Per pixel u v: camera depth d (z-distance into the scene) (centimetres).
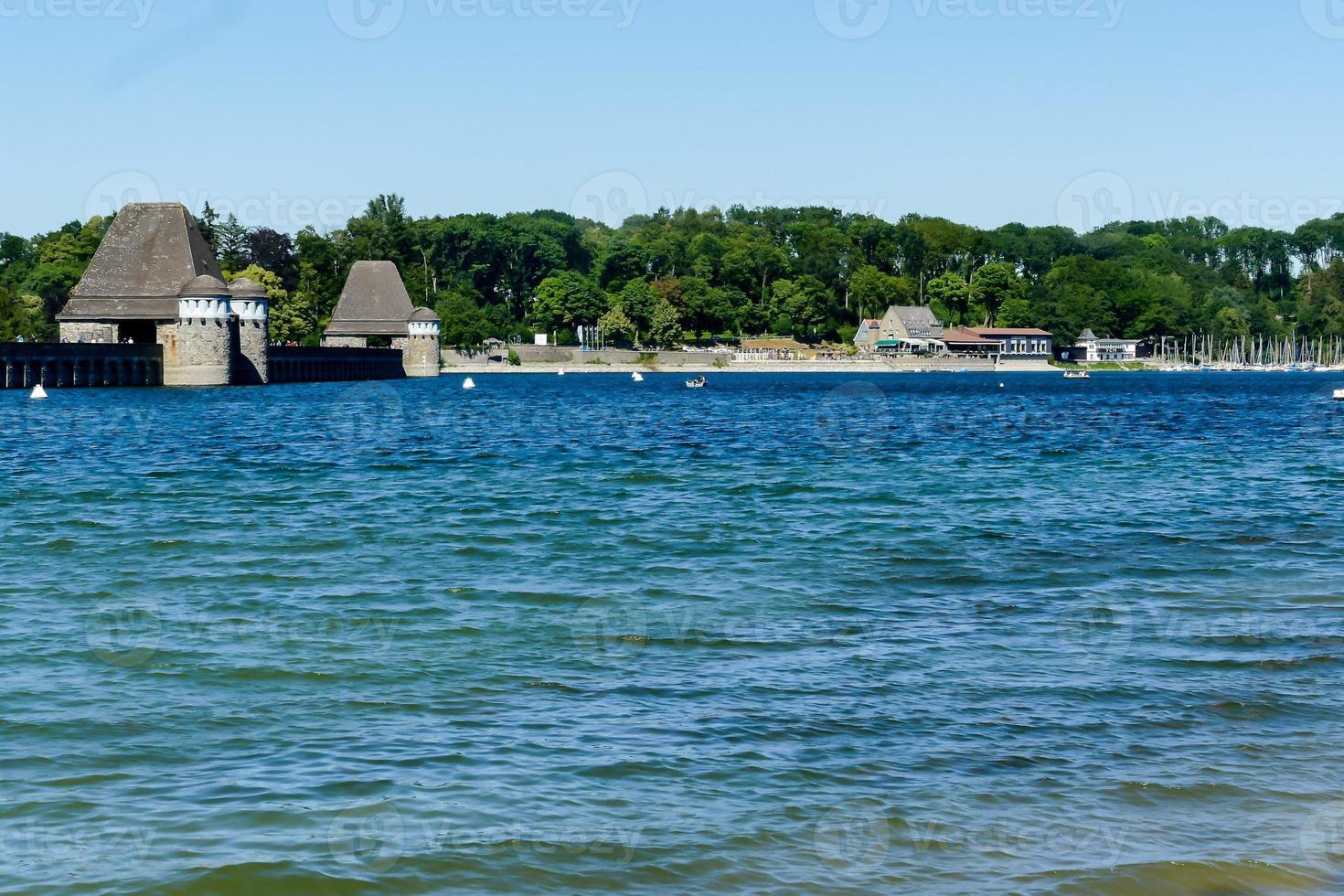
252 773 1694
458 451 7025
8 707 1975
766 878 1399
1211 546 3584
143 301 16062
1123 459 6562
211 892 1366
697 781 1658
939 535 3803
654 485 5228
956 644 2370
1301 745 1803
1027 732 1845
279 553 3484
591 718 1912
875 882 1388
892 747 1781
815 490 5016
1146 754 1759
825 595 2858
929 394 16150
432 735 1839
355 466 6059
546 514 4291
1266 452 7069
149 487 5106
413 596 2869
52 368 14550
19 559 3391
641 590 2934
